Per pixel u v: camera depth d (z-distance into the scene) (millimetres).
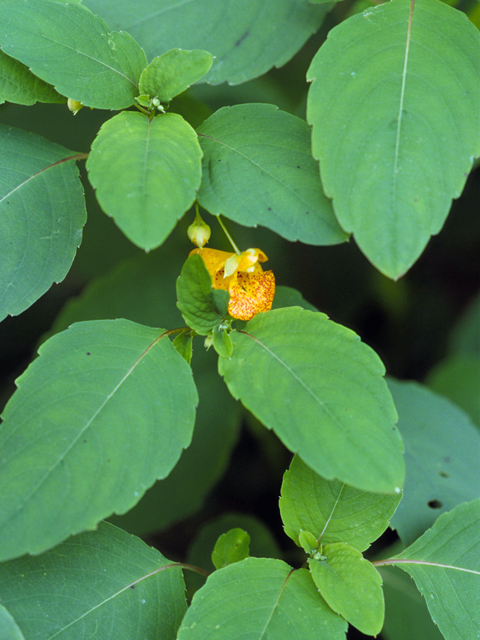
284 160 608
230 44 661
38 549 574
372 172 594
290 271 1012
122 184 589
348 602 600
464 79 605
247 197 604
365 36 610
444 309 1076
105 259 876
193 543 769
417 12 616
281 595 601
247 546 641
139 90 621
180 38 659
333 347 601
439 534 628
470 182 1060
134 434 591
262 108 620
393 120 598
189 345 622
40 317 979
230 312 615
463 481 694
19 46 608
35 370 598
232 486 944
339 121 600
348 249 1030
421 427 717
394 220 590
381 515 616
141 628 610
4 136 631
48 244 625
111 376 600
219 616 594
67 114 783
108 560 618
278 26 664
